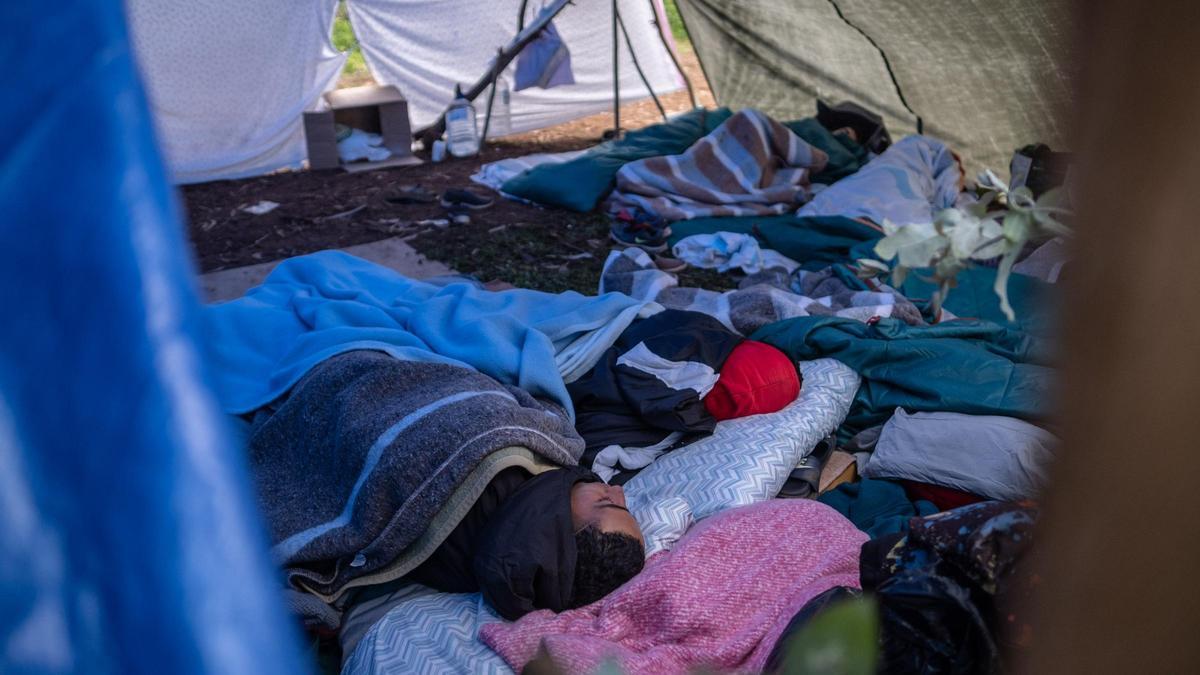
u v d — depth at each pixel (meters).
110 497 0.49
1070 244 0.54
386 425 2.93
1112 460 0.54
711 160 6.80
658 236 6.15
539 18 8.17
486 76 8.29
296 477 3.13
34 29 0.57
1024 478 3.24
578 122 9.34
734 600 2.63
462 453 2.79
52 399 0.51
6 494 0.51
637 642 2.57
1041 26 5.91
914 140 6.81
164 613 0.47
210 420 0.49
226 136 7.63
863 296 4.52
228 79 7.44
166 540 0.47
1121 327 0.52
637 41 9.42
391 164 8.05
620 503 2.86
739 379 3.58
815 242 5.71
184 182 7.58
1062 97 0.54
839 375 3.79
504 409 2.95
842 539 2.90
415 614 2.71
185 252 0.52
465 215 6.71
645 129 7.60
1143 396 0.52
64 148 0.54
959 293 4.73
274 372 3.67
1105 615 0.56
